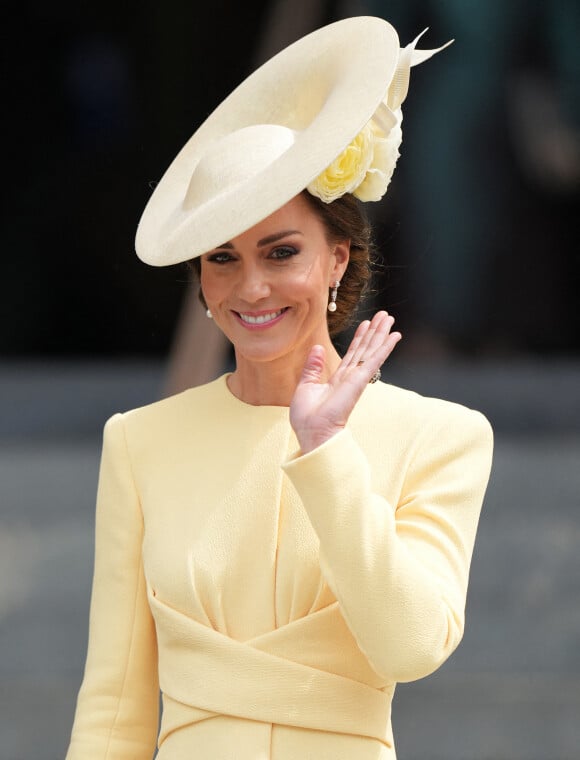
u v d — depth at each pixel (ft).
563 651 72.33
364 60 29.63
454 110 141.18
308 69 31.27
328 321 32.94
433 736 63.31
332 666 29.86
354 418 31.17
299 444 28.63
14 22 159.74
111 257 165.07
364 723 29.86
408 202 144.25
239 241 29.84
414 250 146.00
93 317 166.09
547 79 141.38
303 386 28.84
